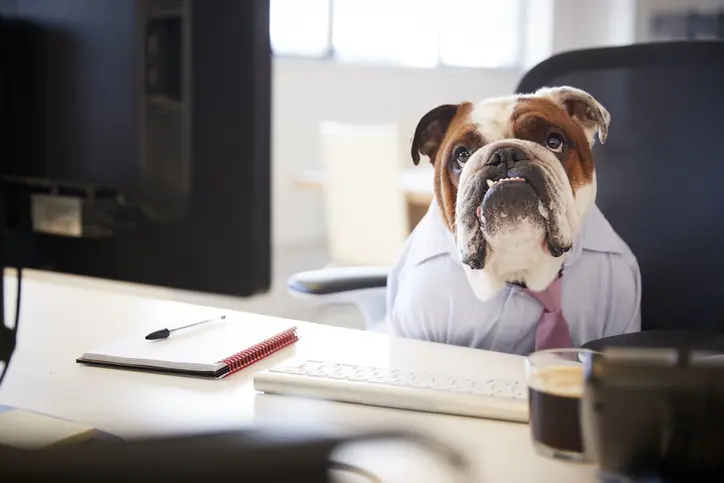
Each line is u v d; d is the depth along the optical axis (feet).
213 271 1.91
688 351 1.79
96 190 2.02
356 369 2.65
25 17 2.04
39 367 2.87
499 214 2.96
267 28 1.80
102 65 1.95
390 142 8.45
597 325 3.16
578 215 3.13
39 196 2.13
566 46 17.03
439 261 3.26
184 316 3.62
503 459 2.05
